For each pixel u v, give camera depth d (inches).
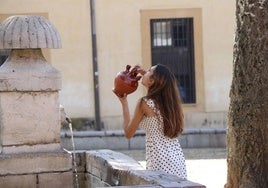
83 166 371.9
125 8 962.7
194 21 966.4
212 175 622.2
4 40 328.8
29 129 334.6
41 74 333.7
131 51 964.6
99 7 958.4
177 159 307.0
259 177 414.9
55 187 334.3
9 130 332.5
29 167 331.6
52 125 337.1
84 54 956.6
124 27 964.6
